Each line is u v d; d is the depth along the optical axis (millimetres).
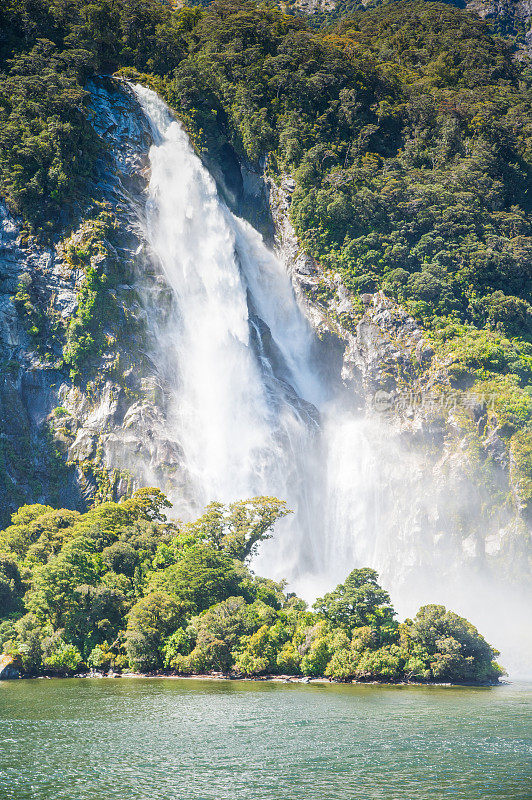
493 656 120188
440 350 192625
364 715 88062
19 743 76250
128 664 116750
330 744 76250
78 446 167125
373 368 197000
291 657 114625
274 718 86375
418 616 118375
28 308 174500
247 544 144375
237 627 117562
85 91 199125
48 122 190500
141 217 197750
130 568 130875
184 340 190500
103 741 77125
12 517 148125
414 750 74500
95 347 174875
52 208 184125
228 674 114312
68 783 65625
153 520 150125
